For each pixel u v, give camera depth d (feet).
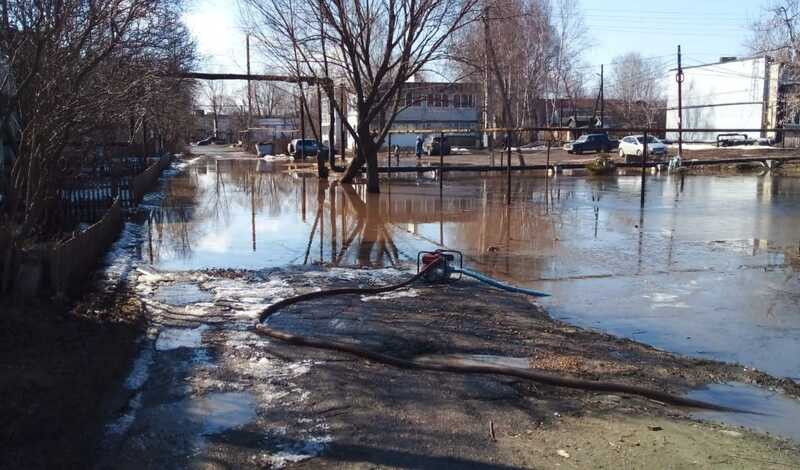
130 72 31.68
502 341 22.85
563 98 246.06
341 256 39.32
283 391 18.28
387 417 16.56
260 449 14.93
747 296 29.78
